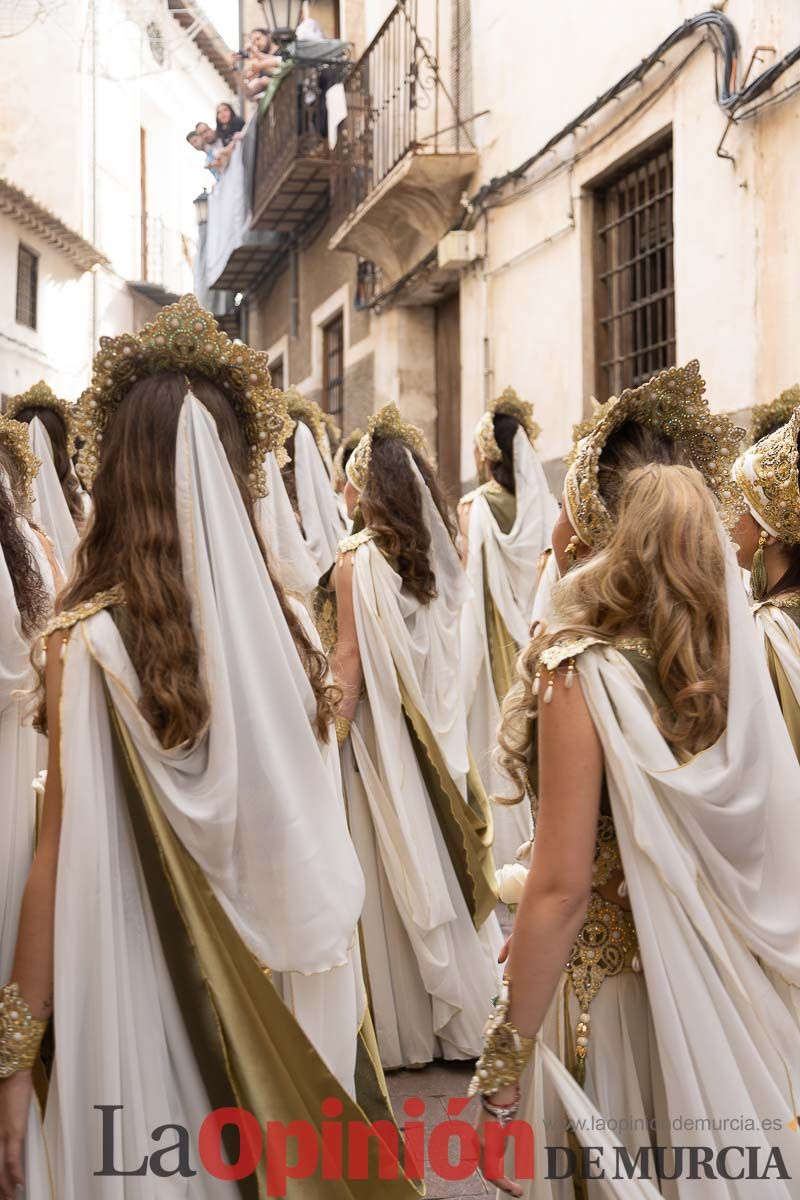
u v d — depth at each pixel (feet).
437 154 34.01
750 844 5.77
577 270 28.53
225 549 6.28
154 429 6.34
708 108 22.61
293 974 6.77
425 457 12.88
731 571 5.97
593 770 5.74
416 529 12.49
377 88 41.04
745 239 21.57
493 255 33.53
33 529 9.95
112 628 6.06
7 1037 5.83
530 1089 5.91
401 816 11.75
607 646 5.90
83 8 50.49
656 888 5.65
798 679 7.59
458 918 12.17
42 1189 5.75
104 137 74.74
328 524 20.90
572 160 28.53
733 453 6.55
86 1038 5.82
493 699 18.48
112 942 5.85
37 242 65.92
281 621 6.64
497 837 17.71
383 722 11.95
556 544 6.76
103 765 6.02
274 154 50.65
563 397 29.43
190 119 89.56
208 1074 6.05
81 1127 5.79
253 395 6.74
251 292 69.21
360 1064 8.04
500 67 32.71
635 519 6.00
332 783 7.22
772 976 5.94
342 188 45.16
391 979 11.97
